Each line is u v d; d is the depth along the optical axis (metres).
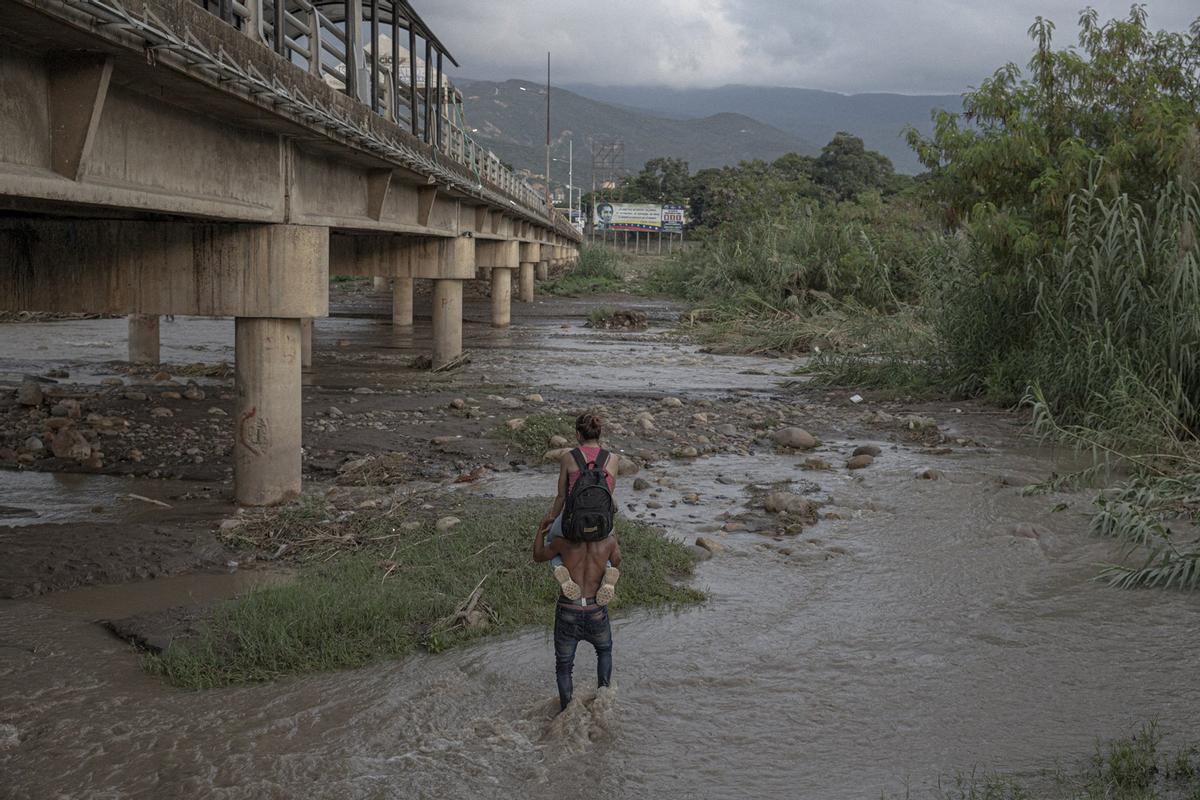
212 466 12.48
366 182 14.68
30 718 5.90
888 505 11.45
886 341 22.17
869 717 6.14
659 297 55.09
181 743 5.64
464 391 18.81
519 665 6.89
